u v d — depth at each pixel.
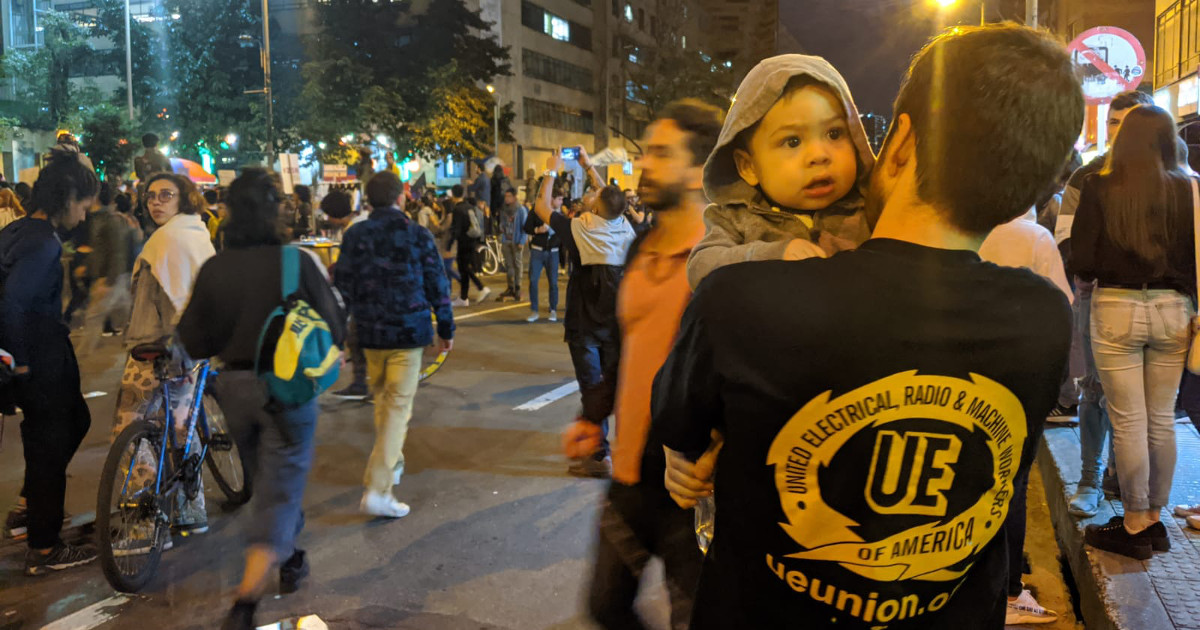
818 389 1.12
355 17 35.88
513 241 14.54
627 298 2.19
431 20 38.09
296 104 36.06
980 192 1.12
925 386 1.12
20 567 4.15
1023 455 1.21
